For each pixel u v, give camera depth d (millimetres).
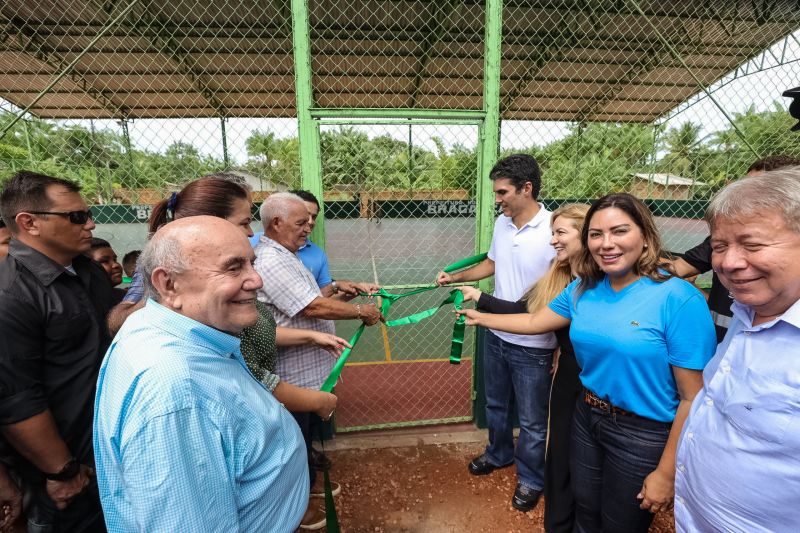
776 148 3699
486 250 2783
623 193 1397
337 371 1758
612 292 1482
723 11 6621
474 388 3139
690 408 1239
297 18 2348
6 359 1243
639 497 1471
